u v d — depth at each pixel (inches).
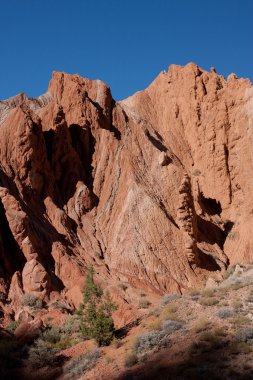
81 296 1316.4
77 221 1715.1
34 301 1263.5
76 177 1829.5
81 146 1957.4
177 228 1716.3
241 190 2172.7
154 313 917.2
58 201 1733.5
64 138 1851.6
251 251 1798.7
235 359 636.1
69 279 1413.6
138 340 761.0
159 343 740.7
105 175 1905.8
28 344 901.2
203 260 1716.3
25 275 1337.4
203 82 2532.0
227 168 2250.2
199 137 2410.2
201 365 636.7
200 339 711.7
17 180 1617.9
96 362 761.0
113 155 1953.7
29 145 1673.2
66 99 2094.0
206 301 861.2
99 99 2182.6
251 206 1993.1
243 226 1939.0
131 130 2170.3
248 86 2393.0
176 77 2652.6
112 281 1467.8
